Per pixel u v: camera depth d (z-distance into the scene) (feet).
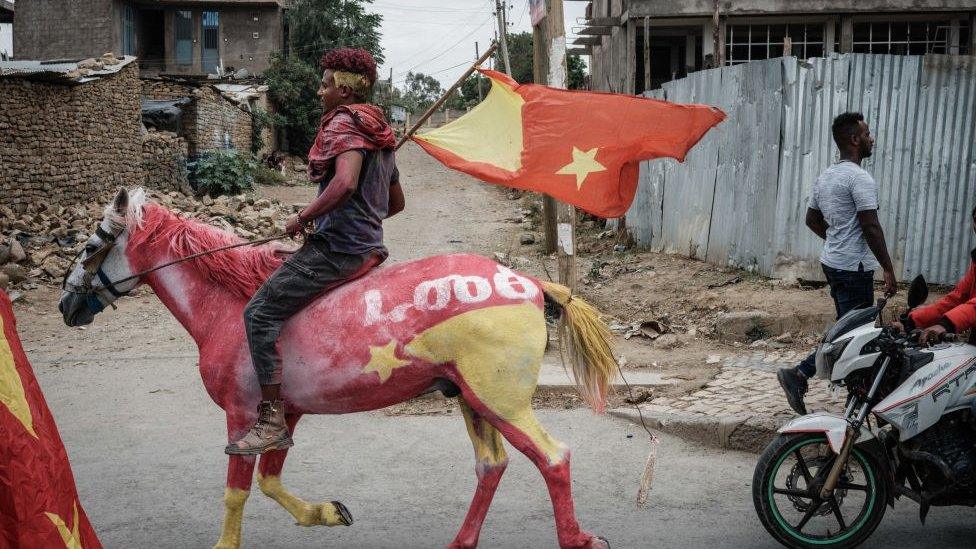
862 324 14.26
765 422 19.40
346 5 131.13
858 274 19.36
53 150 57.67
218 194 74.69
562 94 15.99
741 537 15.07
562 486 13.16
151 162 70.79
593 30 77.30
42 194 56.80
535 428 13.32
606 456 19.30
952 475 13.83
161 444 20.80
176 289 14.12
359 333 13.20
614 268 40.24
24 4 124.98
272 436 13.17
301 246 13.44
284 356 13.38
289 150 117.91
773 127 32.27
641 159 16.16
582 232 53.62
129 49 130.31
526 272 43.16
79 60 68.08
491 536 15.31
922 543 14.69
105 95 63.77
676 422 20.39
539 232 56.13
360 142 12.87
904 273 31.37
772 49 76.23
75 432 21.84
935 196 30.94
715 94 37.52
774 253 32.42
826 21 73.31
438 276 13.34
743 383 23.24
